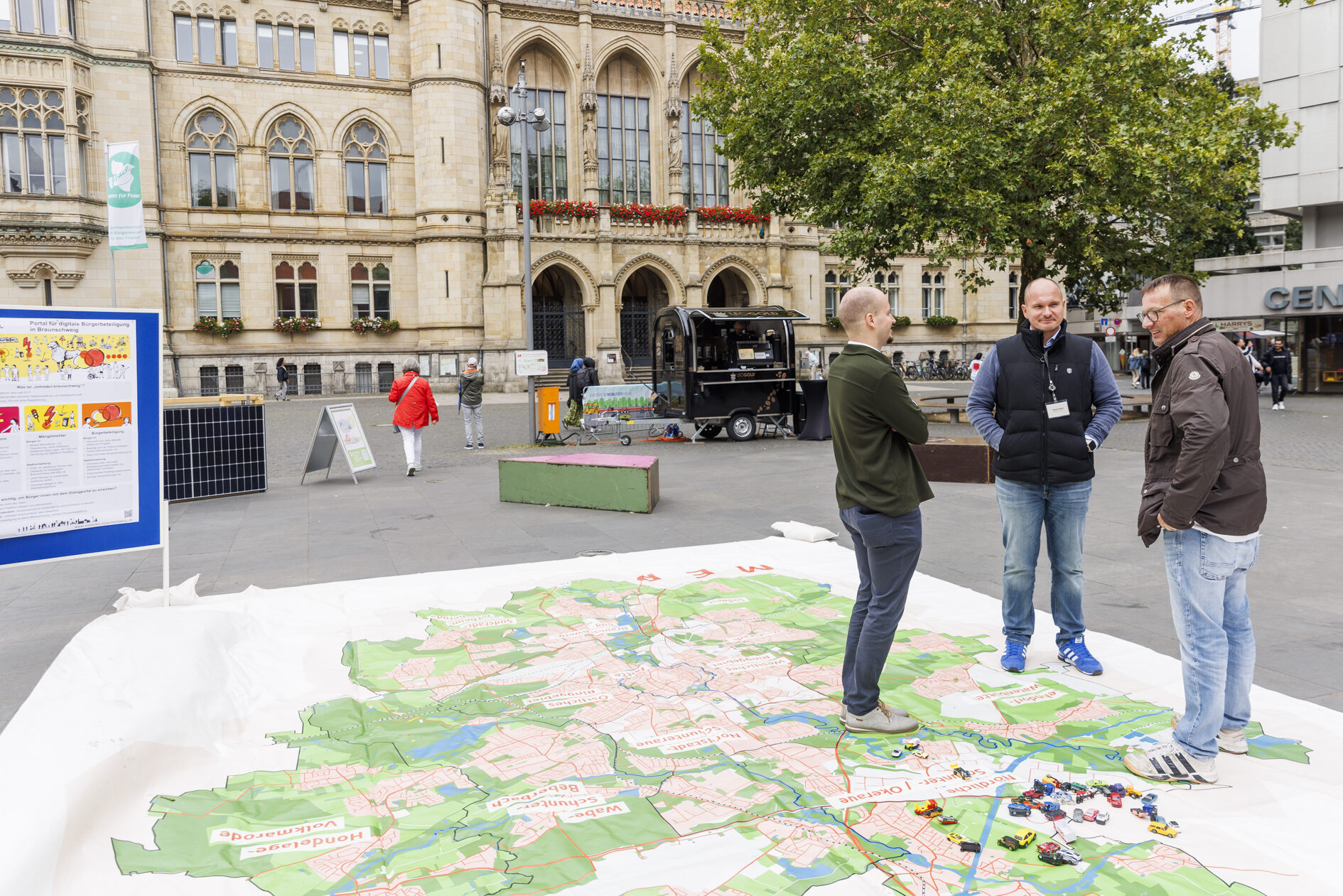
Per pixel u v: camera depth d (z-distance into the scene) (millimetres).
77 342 5230
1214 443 3086
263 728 3891
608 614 5590
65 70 27547
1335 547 7168
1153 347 3539
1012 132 16109
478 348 33156
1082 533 4457
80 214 28047
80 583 6801
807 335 37844
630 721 3924
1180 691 4188
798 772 3396
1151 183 15844
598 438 18281
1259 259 30656
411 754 3623
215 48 30922
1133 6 17094
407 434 13000
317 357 32750
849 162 18016
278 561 7465
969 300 42031
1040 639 5016
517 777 3387
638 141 37906
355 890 2645
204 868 2768
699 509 9578
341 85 32469
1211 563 3238
